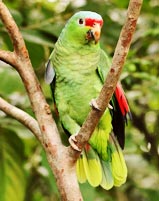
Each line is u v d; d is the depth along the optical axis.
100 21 7.76
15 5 11.44
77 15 7.84
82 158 7.62
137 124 11.42
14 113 6.37
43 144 6.18
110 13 11.45
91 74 7.92
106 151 7.84
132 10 5.32
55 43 8.77
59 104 8.05
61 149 6.08
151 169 11.10
